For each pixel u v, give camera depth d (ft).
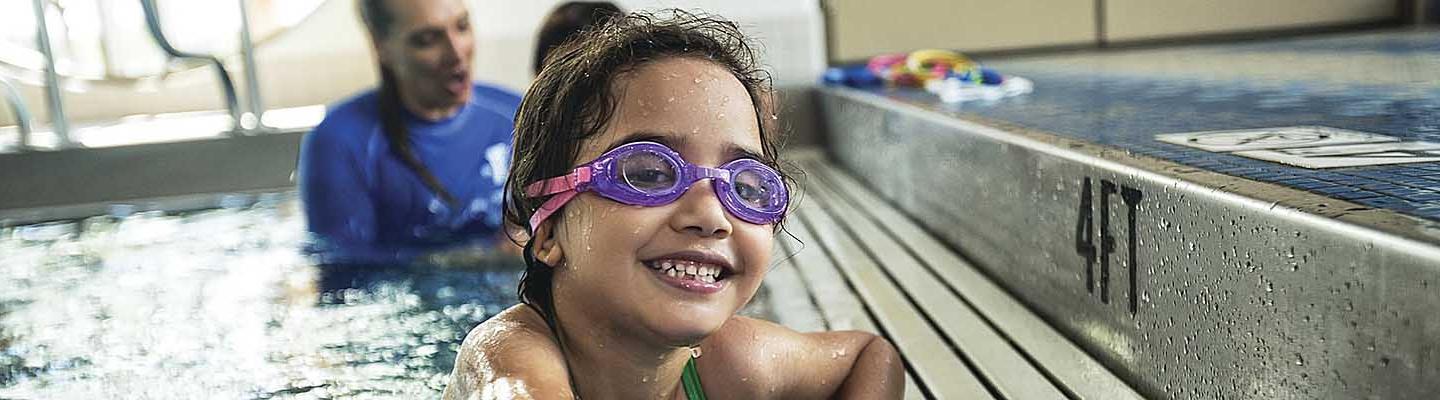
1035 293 5.17
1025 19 14.35
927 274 6.22
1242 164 3.92
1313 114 5.78
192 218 9.82
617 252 3.05
